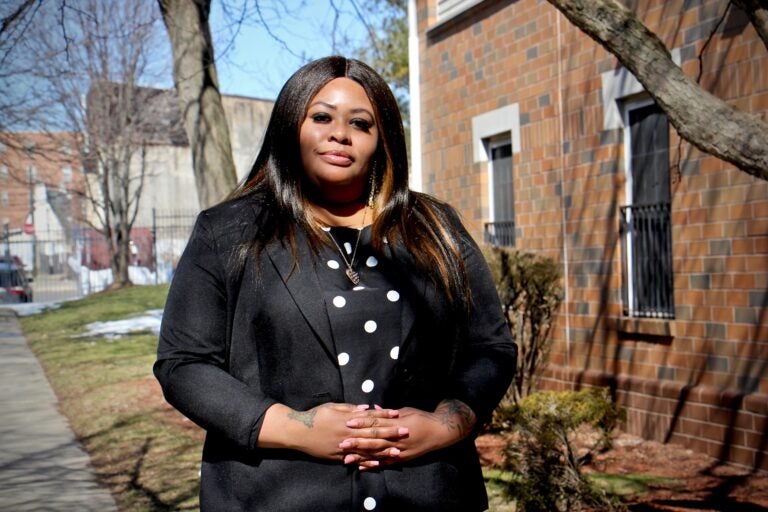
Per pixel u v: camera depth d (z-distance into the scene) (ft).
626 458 21.13
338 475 6.37
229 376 6.46
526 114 28.32
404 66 57.16
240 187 7.48
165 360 6.56
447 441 6.50
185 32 23.06
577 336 26.35
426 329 6.86
